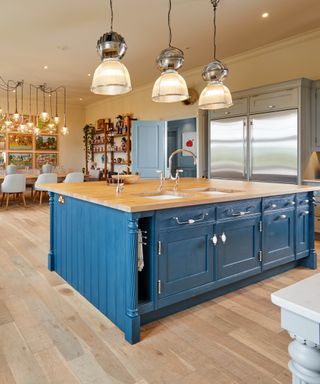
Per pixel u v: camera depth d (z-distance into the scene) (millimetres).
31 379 1764
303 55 5129
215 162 5859
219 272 2717
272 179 5012
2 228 5625
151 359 1944
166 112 7832
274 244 3213
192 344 2107
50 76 7547
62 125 11273
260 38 5203
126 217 2178
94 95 9727
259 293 2916
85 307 2646
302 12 4316
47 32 4969
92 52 5891
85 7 4156
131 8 4176
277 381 1745
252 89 5199
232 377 1781
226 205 2732
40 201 8453
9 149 10430
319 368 732
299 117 4652
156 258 2291
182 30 4867
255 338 2174
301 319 736
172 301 2404
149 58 6191
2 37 5164
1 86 8570
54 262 3498
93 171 9367
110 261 2385
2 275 3371
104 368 1857
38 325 2348
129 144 8898
